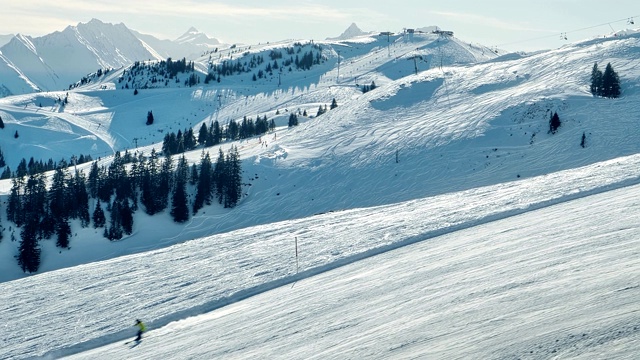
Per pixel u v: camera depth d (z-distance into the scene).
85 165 111.62
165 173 79.25
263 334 18.20
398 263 24.91
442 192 59.84
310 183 71.94
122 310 26.20
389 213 41.28
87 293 30.56
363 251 28.89
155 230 72.56
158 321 23.81
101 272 35.81
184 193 75.00
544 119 70.31
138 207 77.75
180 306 25.31
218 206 74.94
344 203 64.56
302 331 17.50
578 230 22.62
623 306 12.15
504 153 65.25
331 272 26.58
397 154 72.56
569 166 57.78
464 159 66.19
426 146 72.62
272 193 72.56
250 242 38.62
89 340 22.73
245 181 76.94
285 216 65.75
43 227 72.75
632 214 23.45
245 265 31.22
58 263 68.12
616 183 32.44
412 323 15.24
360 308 18.66
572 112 70.06
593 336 10.95
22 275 67.00
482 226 29.44
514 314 13.60
